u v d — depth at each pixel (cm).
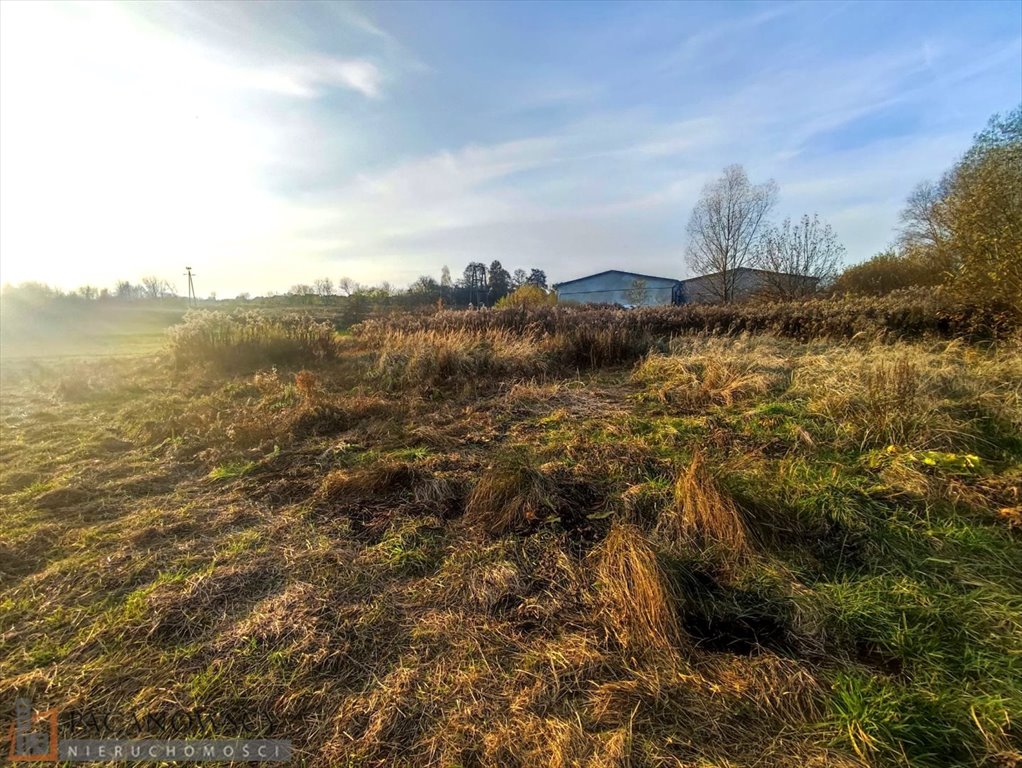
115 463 438
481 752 160
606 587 237
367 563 271
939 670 184
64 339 2202
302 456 447
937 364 586
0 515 338
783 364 662
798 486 318
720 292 2594
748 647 203
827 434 414
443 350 770
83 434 536
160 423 538
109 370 902
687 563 253
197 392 735
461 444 463
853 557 257
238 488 380
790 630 209
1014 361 545
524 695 181
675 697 179
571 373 796
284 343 977
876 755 154
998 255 758
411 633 217
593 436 461
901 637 199
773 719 169
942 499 300
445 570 264
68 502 359
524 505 317
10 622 230
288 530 310
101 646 212
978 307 813
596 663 196
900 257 1648
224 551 286
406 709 178
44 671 198
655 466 373
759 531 271
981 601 217
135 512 343
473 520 317
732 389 557
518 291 2628
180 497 367
